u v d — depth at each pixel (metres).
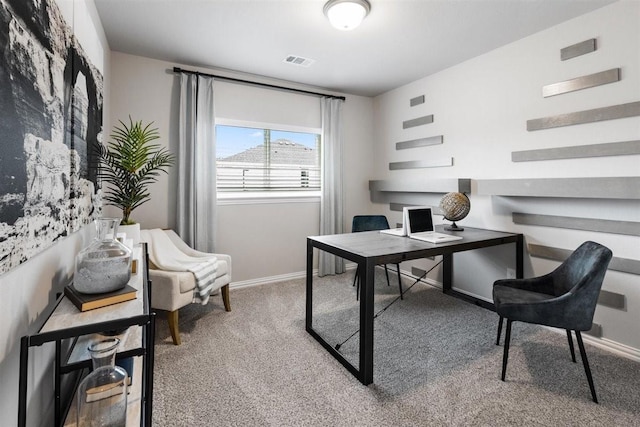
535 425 1.55
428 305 3.11
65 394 1.44
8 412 0.88
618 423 1.56
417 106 3.72
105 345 1.11
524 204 2.74
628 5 2.08
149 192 3.10
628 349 2.15
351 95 4.27
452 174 3.33
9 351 0.88
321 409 1.67
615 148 2.15
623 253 2.18
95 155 1.94
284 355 2.18
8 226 0.82
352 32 2.57
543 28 2.51
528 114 2.65
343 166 4.17
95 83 1.95
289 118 3.81
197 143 3.19
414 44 2.78
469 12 2.28
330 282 3.80
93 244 1.17
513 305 1.88
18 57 0.87
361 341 1.88
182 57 3.06
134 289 1.13
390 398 1.75
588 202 2.34
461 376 1.95
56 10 1.17
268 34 2.61
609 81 2.17
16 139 0.86
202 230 3.24
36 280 1.08
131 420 1.14
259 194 3.78
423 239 2.43
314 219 4.07
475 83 3.07
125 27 2.49
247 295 3.34
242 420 1.59
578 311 1.74
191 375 1.95
